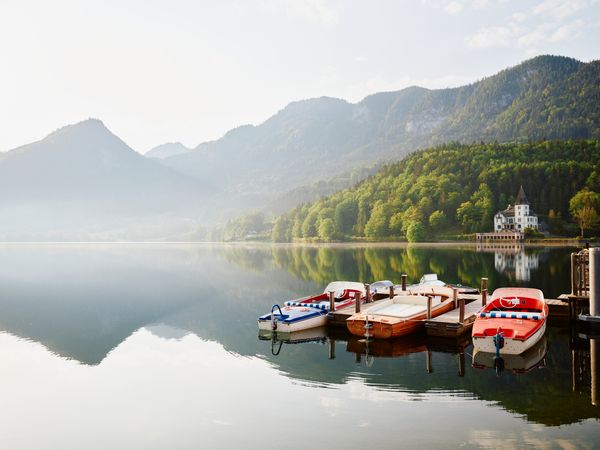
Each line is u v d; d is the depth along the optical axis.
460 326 20.42
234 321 25.67
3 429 12.22
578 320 22.33
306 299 26.09
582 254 22.75
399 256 82.44
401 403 13.24
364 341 20.72
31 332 23.41
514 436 11.12
